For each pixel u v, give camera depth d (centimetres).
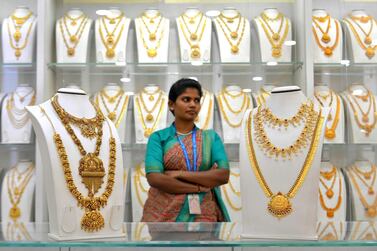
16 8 316
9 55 305
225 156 224
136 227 161
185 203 210
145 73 328
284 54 305
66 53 304
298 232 140
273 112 153
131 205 298
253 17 328
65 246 132
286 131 149
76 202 143
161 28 312
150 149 222
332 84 322
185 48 305
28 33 307
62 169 144
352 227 161
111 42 305
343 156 305
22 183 295
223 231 150
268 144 148
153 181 213
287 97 153
